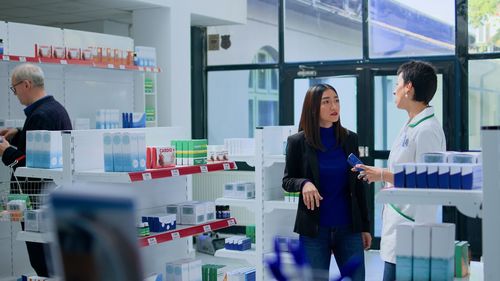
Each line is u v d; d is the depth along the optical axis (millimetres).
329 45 7797
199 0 7379
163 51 7031
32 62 5176
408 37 7355
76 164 3643
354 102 7664
